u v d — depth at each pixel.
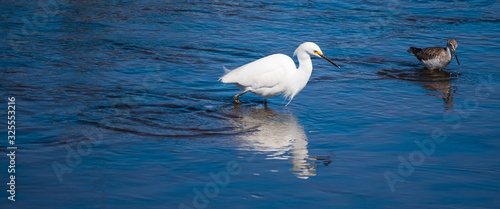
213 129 12.33
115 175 9.53
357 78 17.23
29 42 19.77
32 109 13.09
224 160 10.45
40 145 10.84
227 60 18.83
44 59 17.75
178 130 12.14
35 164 9.89
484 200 8.88
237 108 14.08
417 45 21.67
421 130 12.51
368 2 29.78
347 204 8.63
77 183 9.15
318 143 11.57
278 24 24.64
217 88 15.81
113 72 16.75
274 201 8.69
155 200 8.61
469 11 27.92
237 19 25.30
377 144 11.55
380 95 15.45
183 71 17.27
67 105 13.53
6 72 16.14
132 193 8.84
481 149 11.31
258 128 12.51
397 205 8.63
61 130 11.75
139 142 11.25
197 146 11.18
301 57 13.97
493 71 18.28
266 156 10.73
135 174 9.61
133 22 23.72
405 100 15.01
